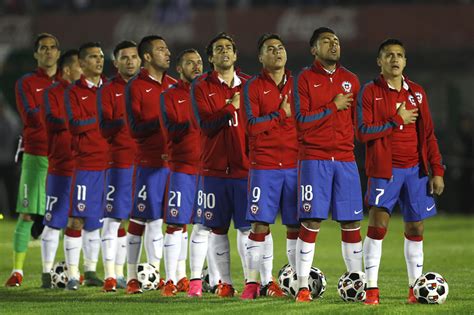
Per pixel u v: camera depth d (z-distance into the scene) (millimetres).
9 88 87312
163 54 38281
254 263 34500
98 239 40969
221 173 35250
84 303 34750
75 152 39656
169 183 37062
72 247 39750
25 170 42406
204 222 35500
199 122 35281
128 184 38969
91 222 40531
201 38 101562
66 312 32344
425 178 33219
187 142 36719
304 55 99875
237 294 36719
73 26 105312
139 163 37781
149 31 103188
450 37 97000
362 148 85688
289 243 35312
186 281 38812
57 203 40656
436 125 91750
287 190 34375
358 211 33031
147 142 37656
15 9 106000
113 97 39062
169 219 36781
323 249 58500
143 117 37875
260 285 36219
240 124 35125
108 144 39062
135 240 37969
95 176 39812
